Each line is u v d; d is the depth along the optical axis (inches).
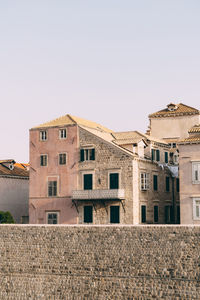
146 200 2236.7
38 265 1667.1
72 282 1598.2
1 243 1747.0
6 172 2674.7
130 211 2130.9
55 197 2319.1
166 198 2423.7
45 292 1631.4
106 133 2474.2
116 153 2193.7
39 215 2349.9
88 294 1562.5
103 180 2212.1
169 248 1481.3
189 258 1445.6
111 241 1572.3
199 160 1940.2
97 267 1571.1
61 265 1630.2
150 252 1505.9
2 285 1702.8
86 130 2281.0
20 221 2723.9
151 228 1520.7
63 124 2346.2
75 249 1621.6
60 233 1658.5
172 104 2797.7
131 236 1545.3
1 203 2608.3
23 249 1705.2
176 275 1451.8
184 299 1423.5
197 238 1449.3
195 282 1418.6
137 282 1501.0
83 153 2277.3
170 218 2442.2
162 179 2410.2
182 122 2741.1
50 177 2347.4
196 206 1932.8
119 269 1537.9
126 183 2154.3
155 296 1464.1
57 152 2345.0
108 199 2160.4
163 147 2500.0
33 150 2411.4
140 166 2215.8
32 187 2389.3
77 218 2249.0
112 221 2164.1
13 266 1706.4
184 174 1973.4
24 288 1669.5
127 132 2475.4
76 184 2274.9
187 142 1968.5
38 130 2409.0
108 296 1530.5
